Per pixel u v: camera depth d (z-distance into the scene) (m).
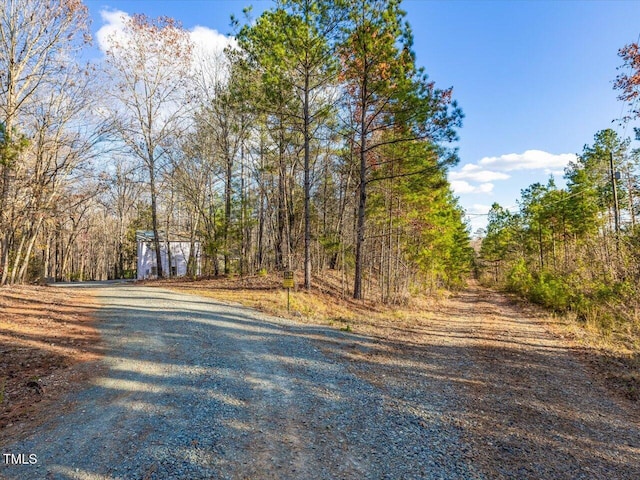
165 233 34.69
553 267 27.56
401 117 15.95
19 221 17.78
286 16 15.41
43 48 17.39
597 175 29.45
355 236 23.67
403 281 24.98
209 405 5.81
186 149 25.72
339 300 18.19
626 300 14.17
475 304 27.00
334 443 4.84
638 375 8.07
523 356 10.12
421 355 9.89
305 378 7.36
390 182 20.64
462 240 39.53
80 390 6.27
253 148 24.80
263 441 4.79
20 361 7.30
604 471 4.45
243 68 17.38
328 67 16.78
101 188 21.81
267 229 31.67
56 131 18.88
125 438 4.71
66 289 19.61
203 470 4.07
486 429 5.51
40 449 4.40
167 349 8.88
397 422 5.60
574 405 6.59
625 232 16.70
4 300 12.95
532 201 37.38
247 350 9.07
